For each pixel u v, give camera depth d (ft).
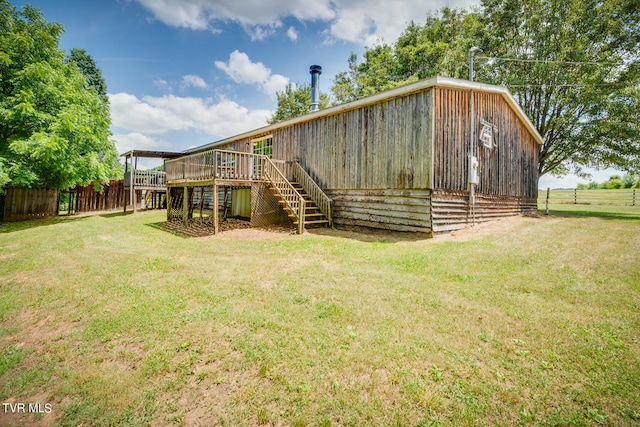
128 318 11.50
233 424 6.55
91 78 92.53
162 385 7.88
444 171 28.09
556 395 7.14
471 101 31.58
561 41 52.70
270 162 35.01
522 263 17.80
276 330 10.32
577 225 31.12
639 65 48.57
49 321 11.84
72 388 7.95
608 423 6.31
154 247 23.86
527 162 46.26
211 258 20.10
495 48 62.75
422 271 16.61
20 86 36.35
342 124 34.68
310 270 17.01
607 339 9.49
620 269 16.21
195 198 62.64
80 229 33.71
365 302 12.46
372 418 6.54
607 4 49.44
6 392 8.03
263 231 31.55
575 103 51.80
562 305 12.04
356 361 8.50
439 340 9.53
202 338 10.01
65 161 38.29
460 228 30.35
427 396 7.13
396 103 29.32
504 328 10.27
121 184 63.00
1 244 25.90
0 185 33.37
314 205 37.14
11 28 38.29
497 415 6.60
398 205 29.35
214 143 59.36
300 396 7.24
